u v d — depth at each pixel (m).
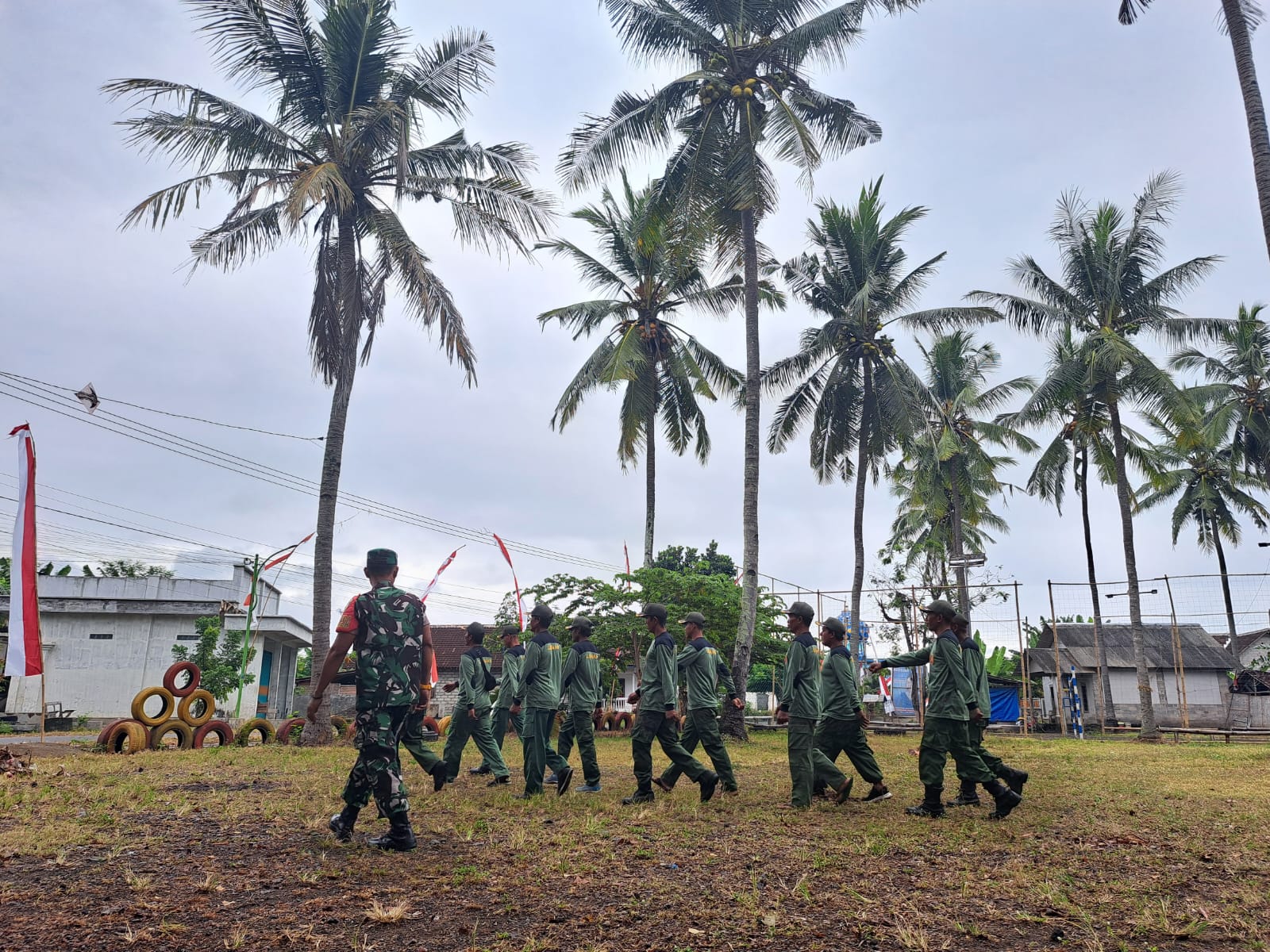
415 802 7.36
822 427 27.39
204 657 23.70
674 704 7.62
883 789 7.83
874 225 25.62
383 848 5.21
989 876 4.86
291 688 34.84
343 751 12.70
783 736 21.09
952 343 32.81
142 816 6.33
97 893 4.20
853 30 18.25
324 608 15.75
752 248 19.31
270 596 35.47
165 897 4.14
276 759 11.23
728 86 19.02
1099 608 33.22
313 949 3.51
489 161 17.78
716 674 8.46
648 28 18.86
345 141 16.73
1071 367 25.30
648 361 26.12
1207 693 37.91
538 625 8.11
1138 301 25.52
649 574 21.64
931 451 31.50
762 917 4.00
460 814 6.71
